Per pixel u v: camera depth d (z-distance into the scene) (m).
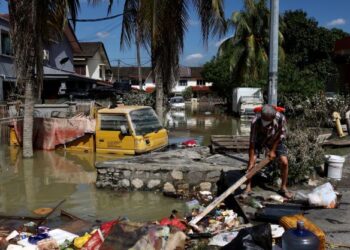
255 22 36.72
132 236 5.05
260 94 33.16
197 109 45.44
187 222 6.26
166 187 8.90
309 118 17.08
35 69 12.67
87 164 11.36
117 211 7.69
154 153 10.92
